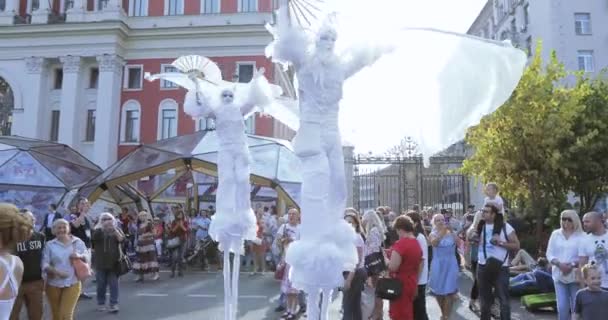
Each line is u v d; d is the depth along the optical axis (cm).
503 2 3897
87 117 3388
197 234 1734
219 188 712
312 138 427
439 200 2512
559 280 686
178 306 1051
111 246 989
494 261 715
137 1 3469
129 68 3422
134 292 1228
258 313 979
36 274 663
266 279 1441
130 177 1842
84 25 3322
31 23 3394
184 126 3312
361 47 440
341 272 412
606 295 559
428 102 480
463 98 470
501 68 459
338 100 436
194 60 721
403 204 2480
